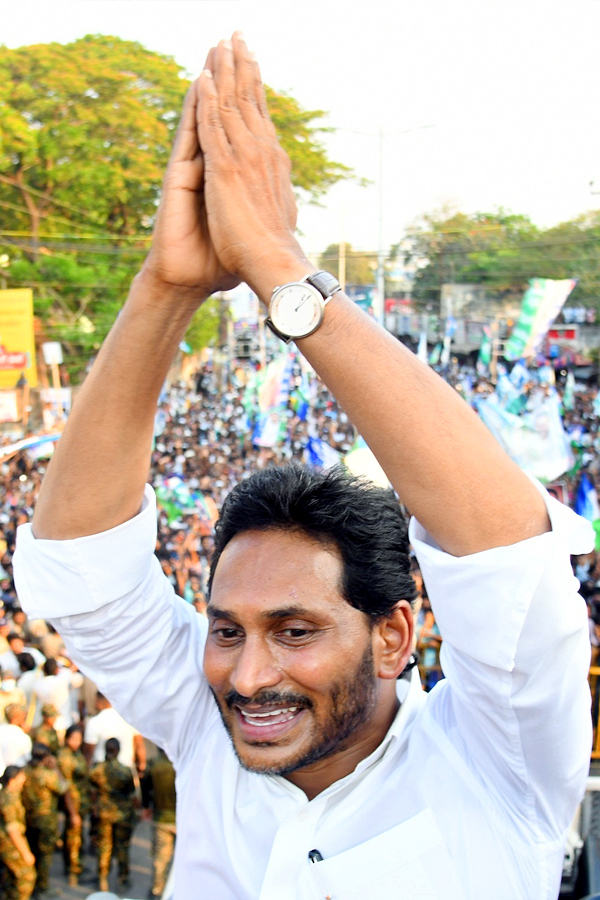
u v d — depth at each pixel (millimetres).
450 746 1429
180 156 1264
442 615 1221
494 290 21766
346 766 1415
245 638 1296
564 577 1136
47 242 21312
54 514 1446
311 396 14664
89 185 21328
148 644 1615
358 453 6836
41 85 20328
